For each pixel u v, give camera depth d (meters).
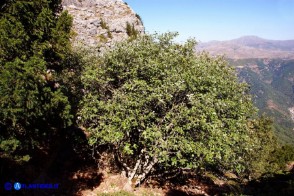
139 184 19.20
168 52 18.34
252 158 27.94
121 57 18.34
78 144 23.06
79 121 20.89
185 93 16.61
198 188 22.25
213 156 15.59
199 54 22.81
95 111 16.56
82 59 23.03
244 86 21.45
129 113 15.67
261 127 32.31
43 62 13.19
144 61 17.39
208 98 15.10
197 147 14.80
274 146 40.34
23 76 11.80
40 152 19.50
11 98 11.64
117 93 16.77
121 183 19.02
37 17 14.75
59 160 20.31
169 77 15.82
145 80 17.19
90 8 62.72
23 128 13.25
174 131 15.27
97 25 56.62
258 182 22.03
